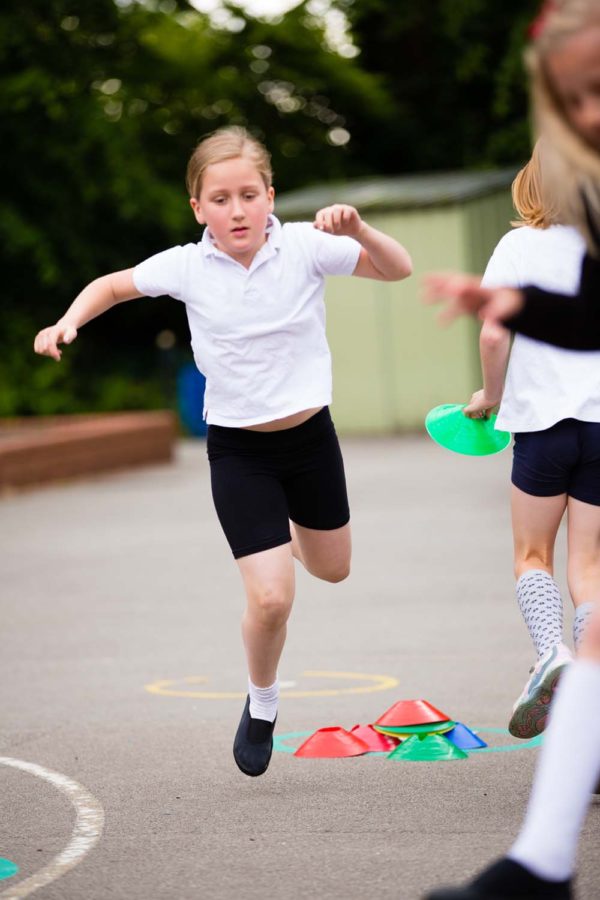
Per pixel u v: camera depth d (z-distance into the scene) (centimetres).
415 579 2569
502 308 815
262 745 1306
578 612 1215
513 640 1981
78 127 7188
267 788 1305
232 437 1265
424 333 6222
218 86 7919
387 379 6278
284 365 1252
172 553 3067
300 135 8469
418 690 1700
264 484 1259
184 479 4809
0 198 7306
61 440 4809
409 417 6269
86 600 2516
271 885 1026
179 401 7150
